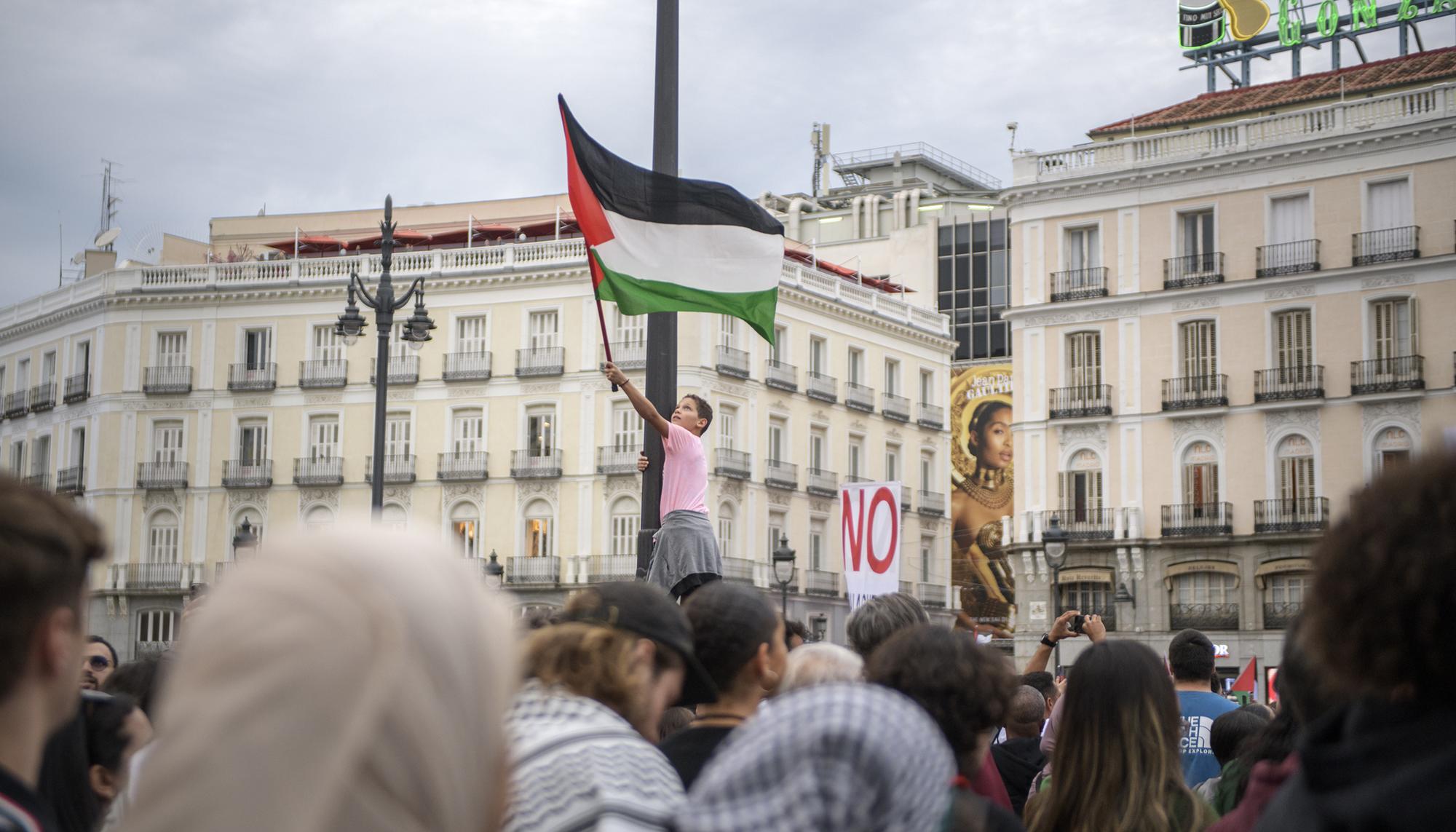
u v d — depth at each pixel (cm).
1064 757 512
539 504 5778
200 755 151
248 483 6047
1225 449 4684
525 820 321
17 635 205
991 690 421
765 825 227
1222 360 4712
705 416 990
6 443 6888
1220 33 5500
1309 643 234
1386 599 215
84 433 6425
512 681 175
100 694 531
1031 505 4991
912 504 6756
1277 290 4634
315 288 6072
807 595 6119
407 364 5969
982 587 6919
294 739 152
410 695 157
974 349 7231
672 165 1051
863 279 7025
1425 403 4394
